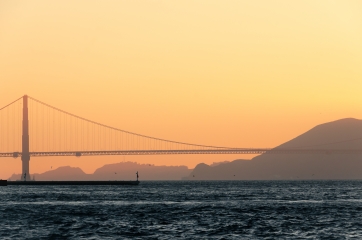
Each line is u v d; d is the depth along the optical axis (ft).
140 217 382.63
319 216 388.57
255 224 343.26
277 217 382.63
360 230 318.86
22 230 320.50
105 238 291.79
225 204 500.74
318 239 289.53
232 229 322.75
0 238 292.81
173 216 388.57
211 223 348.18
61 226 335.88
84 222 355.15
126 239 288.92
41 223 350.64
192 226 334.65
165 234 303.89
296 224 343.26
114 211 426.51
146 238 291.58
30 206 476.54
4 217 383.45
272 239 289.53
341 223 348.18
